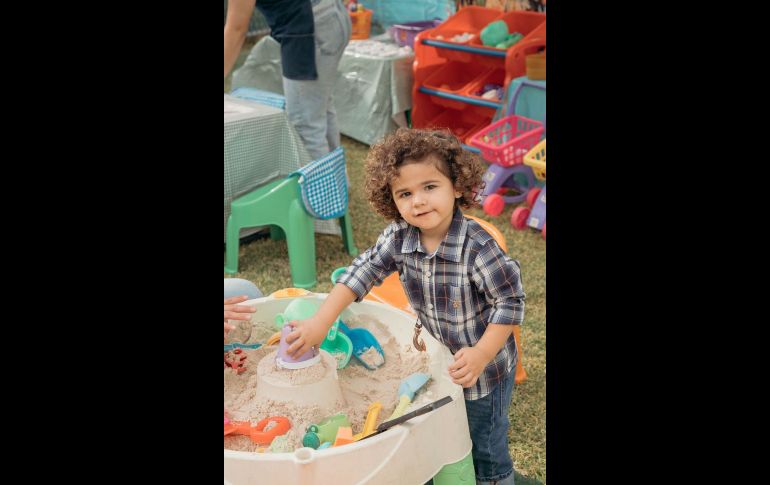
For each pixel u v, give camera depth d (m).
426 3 4.20
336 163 2.32
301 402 1.13
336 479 0.93
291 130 2.48
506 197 2.89
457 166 1.10
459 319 1.17
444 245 1.15
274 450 1.05
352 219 2.78
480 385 1.18
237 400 1.18
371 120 3.73
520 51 3.15
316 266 2.40
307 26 2.42
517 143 2.81
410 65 3.75
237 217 2.27
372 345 1.30
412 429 0.99
